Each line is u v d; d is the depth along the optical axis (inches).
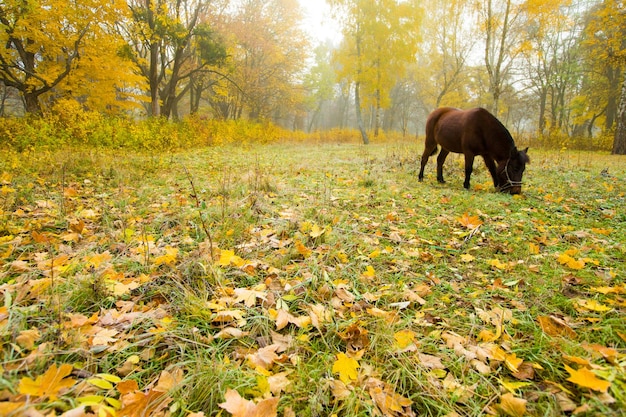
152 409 43.3
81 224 107.7
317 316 65.6
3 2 364.8
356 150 491.5
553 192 194.4
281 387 47.7
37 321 57.1
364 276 86.2
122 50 510.6
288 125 1979.6
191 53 697.6
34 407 38.9
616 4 487.8
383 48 739.4
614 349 55.6
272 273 85.4
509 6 518.3
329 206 151.1
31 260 85.7
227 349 58.3
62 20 422.3
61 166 215.5
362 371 52.7
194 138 468.4
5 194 144.8
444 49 877.2
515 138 616.7
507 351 58.7
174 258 85.4
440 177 234.4
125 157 283.7
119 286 71.8
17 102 1003.3
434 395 48.9
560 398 47.4
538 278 88.3
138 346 56.4
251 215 131.0
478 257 103.9
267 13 1002.1
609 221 138.8
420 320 68.3
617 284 82.4
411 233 124.5
